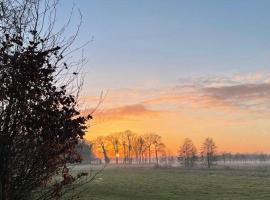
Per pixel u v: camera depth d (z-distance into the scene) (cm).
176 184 6412
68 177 650
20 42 633
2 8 657
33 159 619
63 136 623
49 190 645
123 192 4916
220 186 6153
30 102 620
